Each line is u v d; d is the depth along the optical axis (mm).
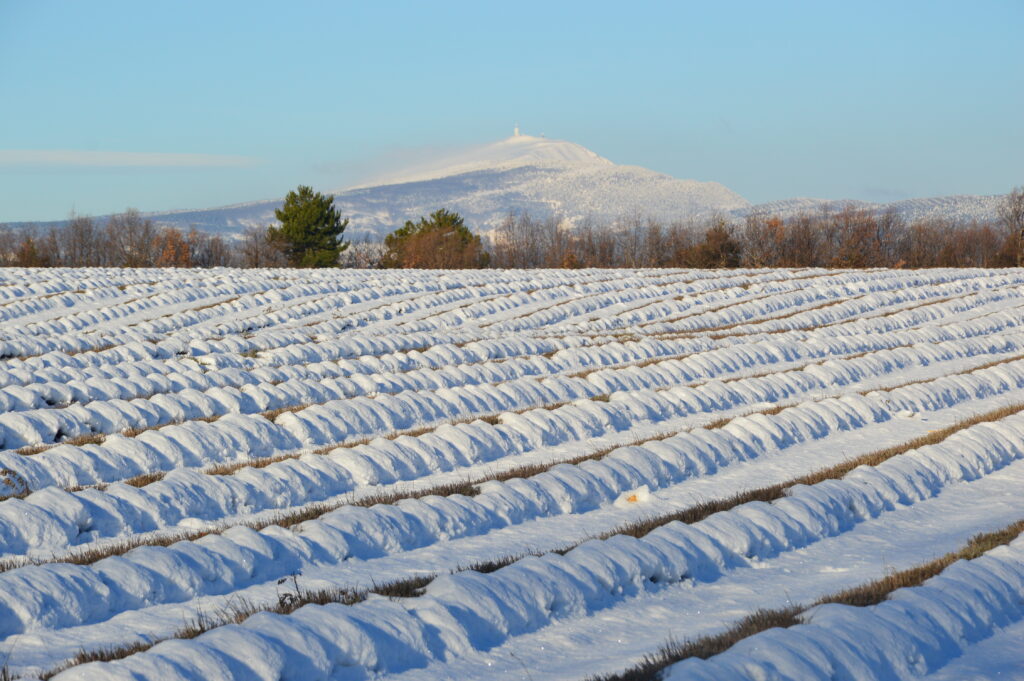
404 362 31953
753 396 26359
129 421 22312
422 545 14211
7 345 33469
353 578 12484
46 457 17828
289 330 39469
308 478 17266
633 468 17562
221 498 16219
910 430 22156
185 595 11820
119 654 9656
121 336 37875
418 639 9734
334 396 26469
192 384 27078
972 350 34656
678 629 10469
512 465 19344
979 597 10500
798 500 14531
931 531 14328
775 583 12055
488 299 50438
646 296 52906
